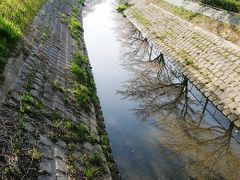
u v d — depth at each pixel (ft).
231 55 57.77
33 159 25.27
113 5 158.71
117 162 36.99
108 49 85.66
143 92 58.95
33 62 42.24
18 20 54.24
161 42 84.23
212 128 46.44
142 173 35.68
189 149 41.06
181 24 86.58
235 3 91.50
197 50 67.77
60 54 55.21
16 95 31.81
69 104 39.60
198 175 36.11
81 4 148.87
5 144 24.72
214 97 50.52
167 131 45.34
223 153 40.52
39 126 30.12
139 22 112.78
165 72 70.08
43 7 80.18
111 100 54.29
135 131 44.62
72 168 28.35
